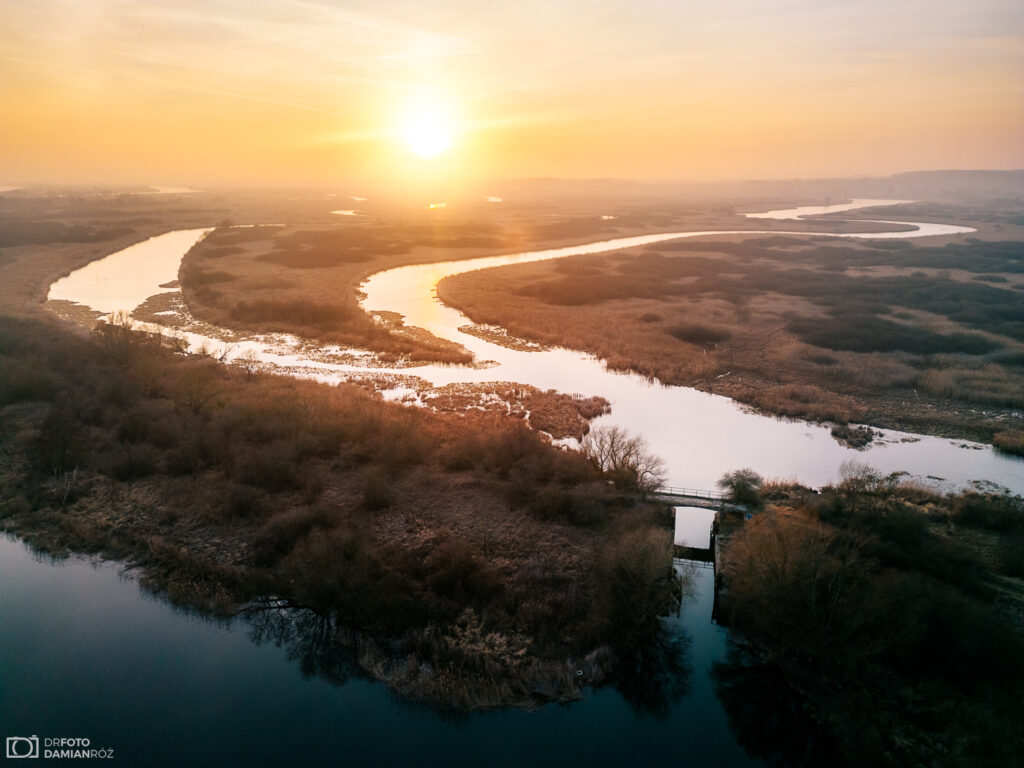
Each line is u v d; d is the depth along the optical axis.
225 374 52.00
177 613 27.47
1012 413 48.28
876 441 43.91
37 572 29.75
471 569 28.81
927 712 22.19
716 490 37.03
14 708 22.45
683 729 22.52
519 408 47.91
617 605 26.08
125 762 20.58
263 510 33.50
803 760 21.41
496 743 21.86
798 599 24.42
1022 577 28.95
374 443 39.44
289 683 24.11
